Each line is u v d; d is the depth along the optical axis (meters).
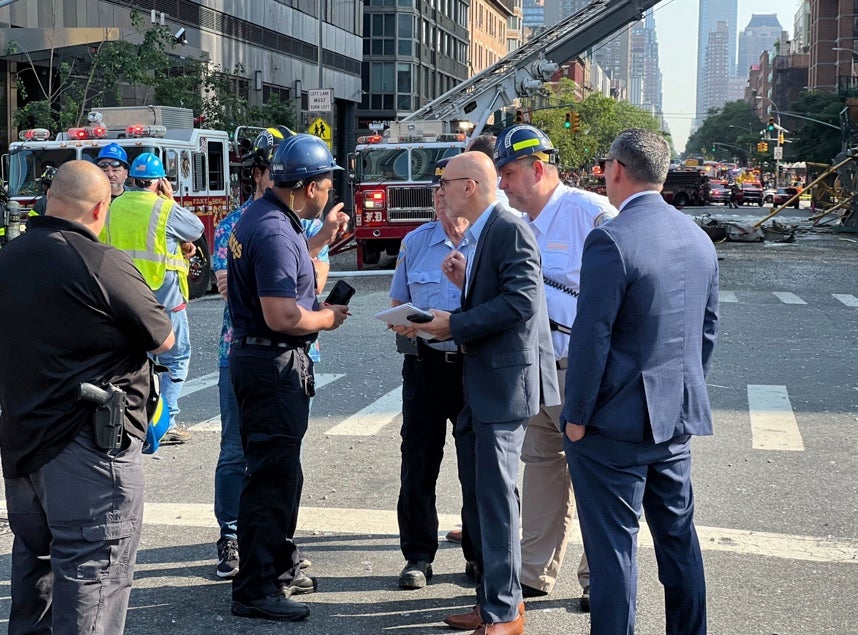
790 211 66.62
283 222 4.78
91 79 26.33
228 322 5.59
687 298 4.02
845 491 7.02
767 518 6.44
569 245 5.23
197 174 19.45
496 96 29.77
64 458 3.83
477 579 5.00
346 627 4.88
